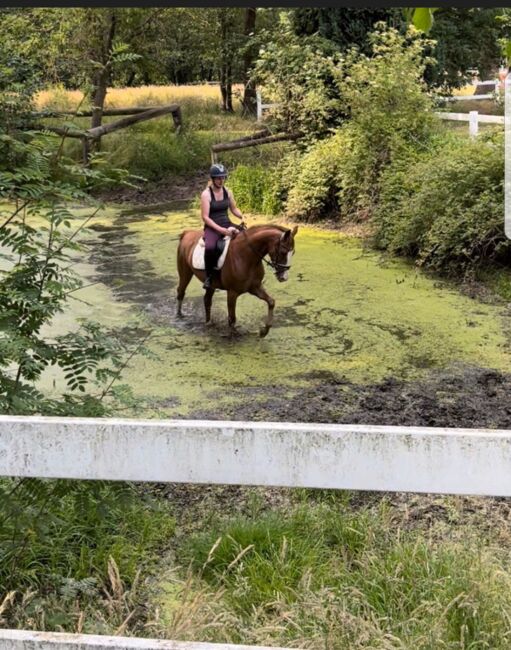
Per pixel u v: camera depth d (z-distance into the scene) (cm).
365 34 1520
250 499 457
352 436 215
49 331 796
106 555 371
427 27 268
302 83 1488
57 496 363
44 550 371
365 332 803
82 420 226
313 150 1423
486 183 990
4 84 558
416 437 213
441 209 1022
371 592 326
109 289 985
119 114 1902
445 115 1474
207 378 683
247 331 815
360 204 1271
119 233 1340
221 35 2600
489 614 298
